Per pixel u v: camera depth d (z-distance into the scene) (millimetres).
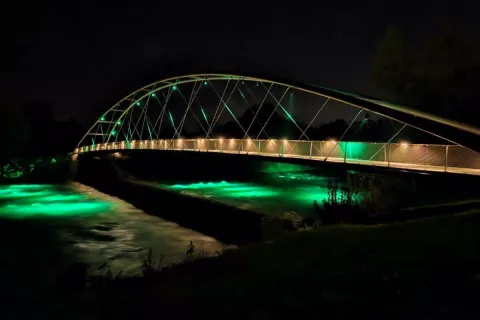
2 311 9523
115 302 8953
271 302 7738
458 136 19375
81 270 15227
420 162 24109
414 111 24250
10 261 23297
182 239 30844
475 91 30703
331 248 11898
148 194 48844
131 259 24531
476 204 18641
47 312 9070
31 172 85000
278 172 77125
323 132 74938
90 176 78250
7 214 42438
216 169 75625
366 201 24547
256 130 92125
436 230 12523
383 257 10211
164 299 8633
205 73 50719
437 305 6906
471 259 9305
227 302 7980
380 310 6852
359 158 28016
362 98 26297
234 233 31047
